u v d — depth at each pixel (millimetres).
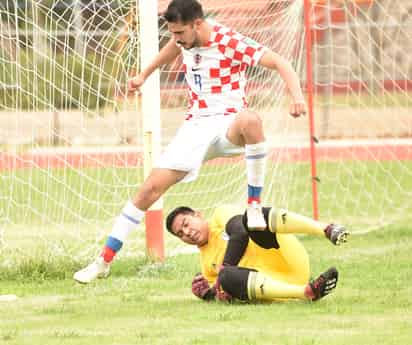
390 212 34000
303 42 31531
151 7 23250
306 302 17922
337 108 56781
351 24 54625
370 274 21516
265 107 33656
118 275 22422
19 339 15414
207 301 18594
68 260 23125
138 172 29891
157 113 23562
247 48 17719
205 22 17922
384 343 14539
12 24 27391
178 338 15164
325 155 49844
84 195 32594
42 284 21328
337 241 17312
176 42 18062
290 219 17516
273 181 33594
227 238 18344
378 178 42500
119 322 16750
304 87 37969
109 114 35500
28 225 29438
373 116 55344
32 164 32438
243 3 29594
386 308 17406
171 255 25109
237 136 17703
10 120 38188
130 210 18438
